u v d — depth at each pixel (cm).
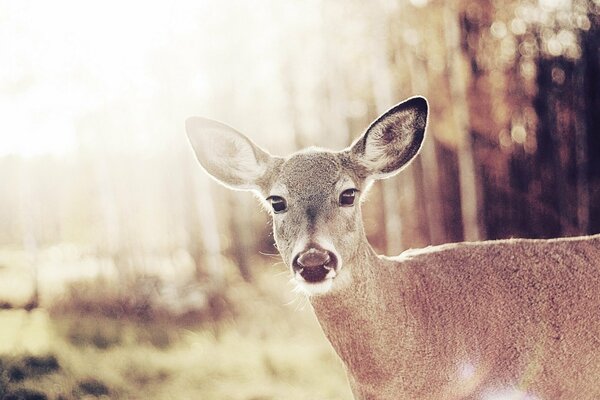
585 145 1748
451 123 1805
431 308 417
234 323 1176
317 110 2366
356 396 425
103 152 2034
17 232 3519
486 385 412
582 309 413
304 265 383
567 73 1891
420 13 1838
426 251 449
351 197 416
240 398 805
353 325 406
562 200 1806
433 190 1831
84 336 1037
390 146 436
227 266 1889
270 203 434
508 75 1869
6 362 833
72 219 2792
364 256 410
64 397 776
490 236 1841
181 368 909
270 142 2559
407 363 408
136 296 1312
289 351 970
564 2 1888
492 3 1866
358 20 1969
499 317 412
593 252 432
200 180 1744
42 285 1642
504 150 1859
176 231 2389
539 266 426
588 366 411
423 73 1858
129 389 823
